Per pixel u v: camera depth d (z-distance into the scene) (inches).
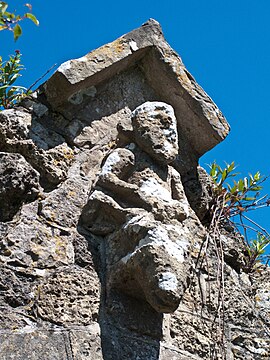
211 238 217.2
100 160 204.4
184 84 214.7
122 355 184.5
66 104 205.0
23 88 235.3
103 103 210.5
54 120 203.2
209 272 212.4
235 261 227.0
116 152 198.2
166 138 200.2
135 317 190.7
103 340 183.5
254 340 215.6
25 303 181.0
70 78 200.4
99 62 205.8
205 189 221.1
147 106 202.1
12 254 184.7
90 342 181.6
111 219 195.6
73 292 185.3
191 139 219.9
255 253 233.1
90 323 183.9
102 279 190.9
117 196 196.4
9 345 174.4
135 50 212.2
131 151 200.4
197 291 208.2
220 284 211.8
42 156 196.9
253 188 232.2
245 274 230.1
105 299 189.0
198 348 200.1
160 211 191.6
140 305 192.5
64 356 177.6
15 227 187.9
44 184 196.5
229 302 216.7
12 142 196.4
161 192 194.9
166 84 215.9
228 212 230.4
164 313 195.8
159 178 197.6
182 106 216.5
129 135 202.2
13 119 197.6
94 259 192.2
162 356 191.6
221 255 212.2
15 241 186.2
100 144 205.8
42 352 176.1
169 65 214.4
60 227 192.5
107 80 212.4
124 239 191.6
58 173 197.3
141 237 187.0
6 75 243.1
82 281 187.5
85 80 203.2
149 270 182.2
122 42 211.5
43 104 203.2
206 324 205.3
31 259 186.2
